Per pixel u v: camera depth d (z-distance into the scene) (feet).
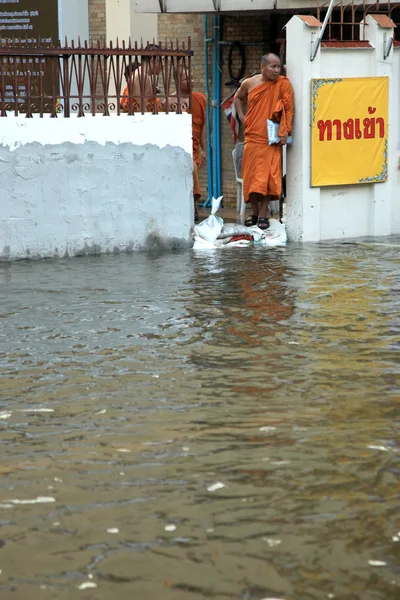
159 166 53.72
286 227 58.23
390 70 58.39
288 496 20.79
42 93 50.75
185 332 34.96
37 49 50.08
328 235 58.49
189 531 19.24
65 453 23.36
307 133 56.29
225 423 25.32
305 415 25.89
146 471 22.21
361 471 22.08
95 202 52.60
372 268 47.73
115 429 24.95
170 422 25.44
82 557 18.28
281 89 55.42
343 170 57.67
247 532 19.17
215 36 74.18
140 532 19.22
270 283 43.98
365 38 58.23
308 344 33.17
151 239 54.39
